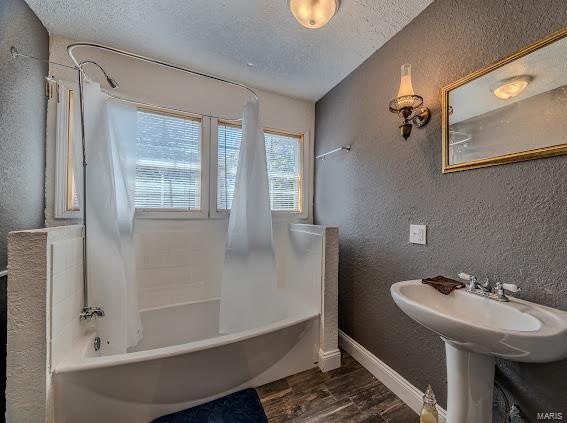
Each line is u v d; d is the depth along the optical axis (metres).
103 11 1.44
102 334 1.38
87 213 1.36
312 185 2.56
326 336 1.72
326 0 1.25
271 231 1.76
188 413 1.30
